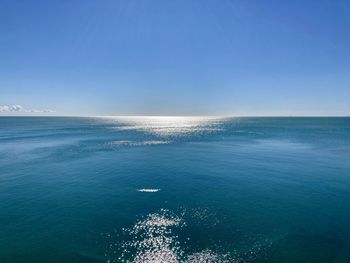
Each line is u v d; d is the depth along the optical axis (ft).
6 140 227.20
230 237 51.34
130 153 155.22
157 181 93.09
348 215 62.03
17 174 103.65
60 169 112.57
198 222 58.59
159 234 52.70
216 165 119.34
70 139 238.27
